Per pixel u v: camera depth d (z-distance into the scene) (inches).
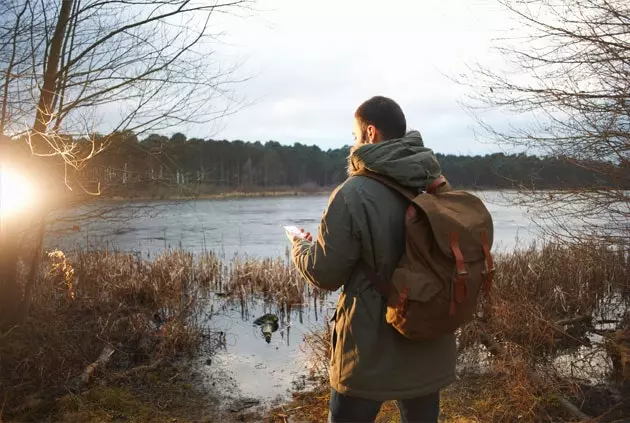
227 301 274.7
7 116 132.6
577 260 214.5
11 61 133.3
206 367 170.4
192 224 908.0
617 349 152.1
